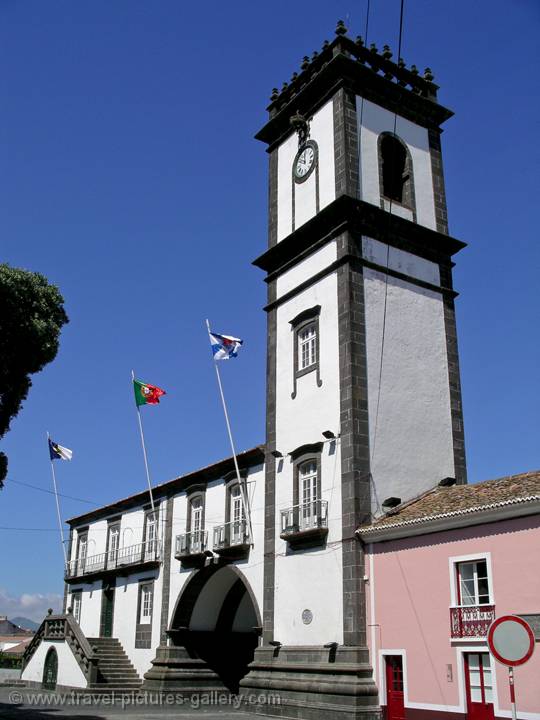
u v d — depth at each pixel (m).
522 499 16.53
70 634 34.31
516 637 11.64
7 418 18.02
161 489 33.88
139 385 33.25
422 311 25.17
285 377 25.56
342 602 20.66
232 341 27.64
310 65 28.08
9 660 49.94
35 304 18.16
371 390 22.78
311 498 23.17
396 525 19.56
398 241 25.36
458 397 25.03
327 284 24.52
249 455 26.88
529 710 15.63
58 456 39.19
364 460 21.83
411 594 18.98
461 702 17.06
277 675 22.19
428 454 23.44
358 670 19.39
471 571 17.84
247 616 32.09
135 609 33.91
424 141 27.98
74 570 40.91
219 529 28.30
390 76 27.62
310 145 27.23
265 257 27.47
